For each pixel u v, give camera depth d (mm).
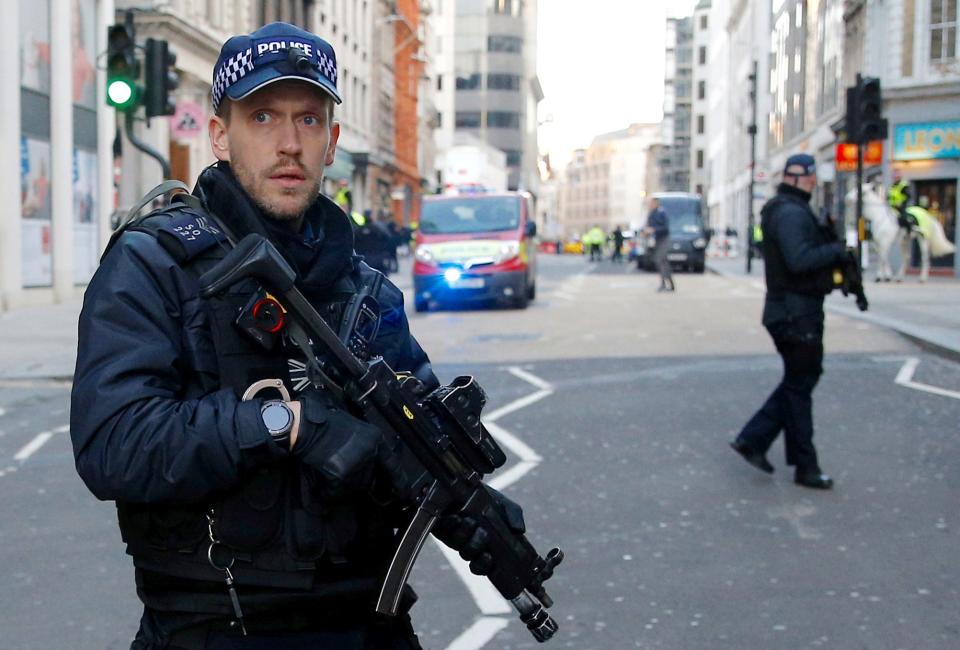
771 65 63219
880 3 33812
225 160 2025
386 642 2047
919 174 32438
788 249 6324
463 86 117875
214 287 1758
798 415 6555
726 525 5793
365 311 2033
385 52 57500
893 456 7352
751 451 6777
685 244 37188
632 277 33406
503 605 4668
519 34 118438
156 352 1788
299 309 1813
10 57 18578
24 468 7434
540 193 155500
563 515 6016
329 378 1865
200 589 1849
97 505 6449
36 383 11078
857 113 17766
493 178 46031
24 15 19203
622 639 4242
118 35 12055
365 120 53594
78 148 21812
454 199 20391
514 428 8492
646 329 15438
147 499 1725
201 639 1864
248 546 1810
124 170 25016
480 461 1970
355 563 1939
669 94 141375
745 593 4746
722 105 91312
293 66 1907
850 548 5371
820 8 45969
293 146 1933
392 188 60656
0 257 18688
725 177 86812
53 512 6285
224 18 29844
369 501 1929
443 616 4539
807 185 6449
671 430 8344
